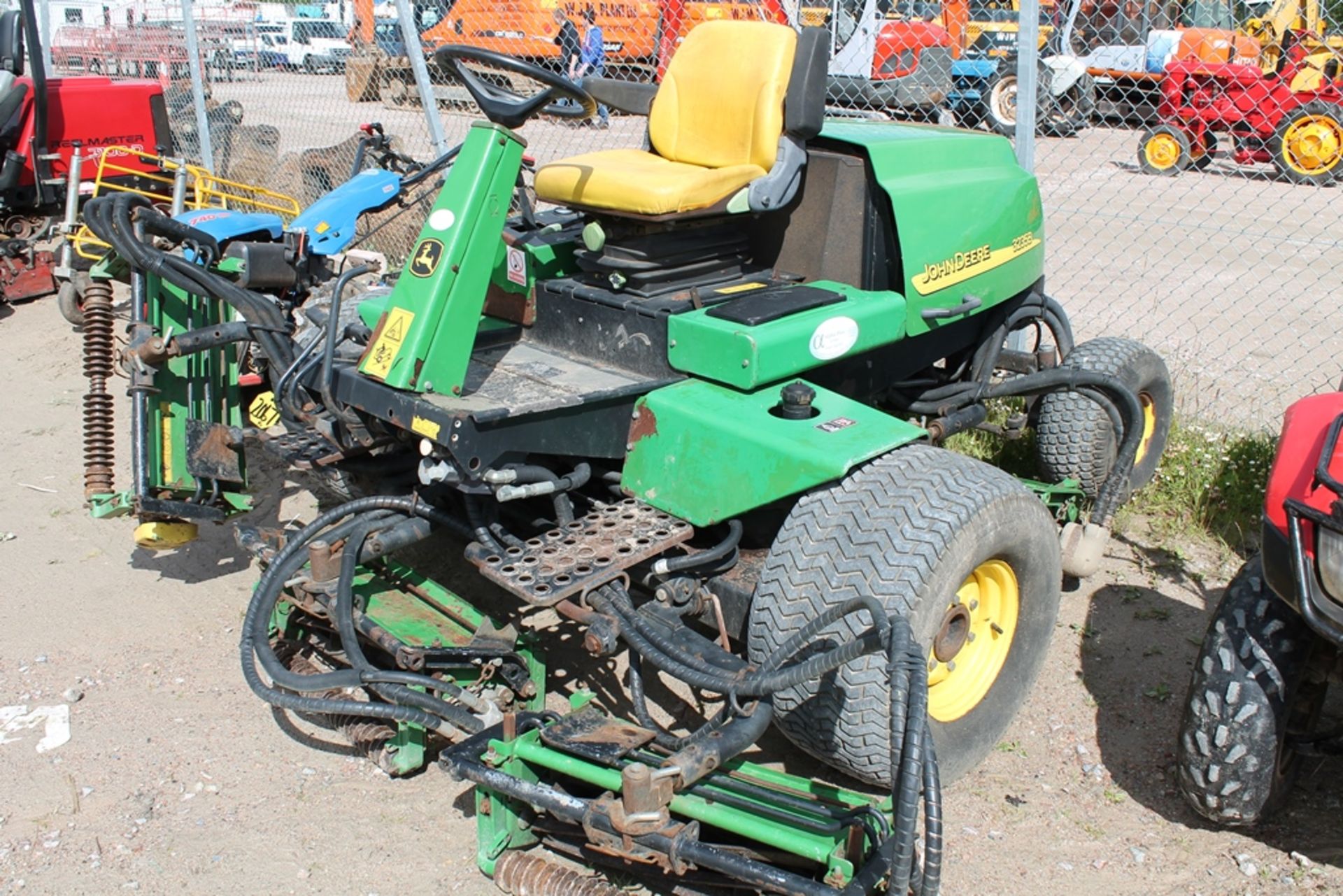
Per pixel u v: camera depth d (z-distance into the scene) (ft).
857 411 10.41
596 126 32.58
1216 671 9.37
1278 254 29.48
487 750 9.41
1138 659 12.63
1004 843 9.86
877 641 8.04
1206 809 9.64
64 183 27.68
